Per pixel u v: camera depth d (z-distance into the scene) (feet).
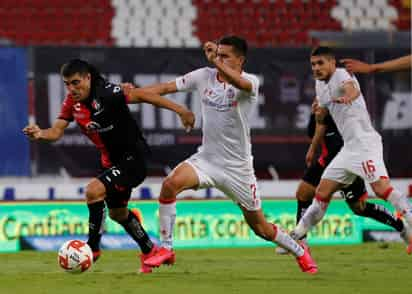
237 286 94.38
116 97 97.40
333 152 131.23
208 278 102.63
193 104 189.98
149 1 234.38
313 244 168.55
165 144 189.16
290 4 239.71
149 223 167.43
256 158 192.85
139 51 188.24
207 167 100.94
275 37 235.81
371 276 105.70
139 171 100.73
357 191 130.82
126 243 163.53
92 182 98.63
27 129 98.27
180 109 99.55
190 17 235.40
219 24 235.61
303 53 194.08
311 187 133.90
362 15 242.37
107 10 231.71
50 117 187.42
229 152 100.07
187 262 127.03
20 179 185.78
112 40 229.66
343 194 132.16
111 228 162.91
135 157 100.58
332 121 130.21
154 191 185.16
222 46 98.12
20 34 223.71
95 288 91.97
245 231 169.89
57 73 187.52
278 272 111.24
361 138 117.29
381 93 195.72
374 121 195.42
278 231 104.63
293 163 194.08
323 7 241.14
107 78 187.52
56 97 187.52
